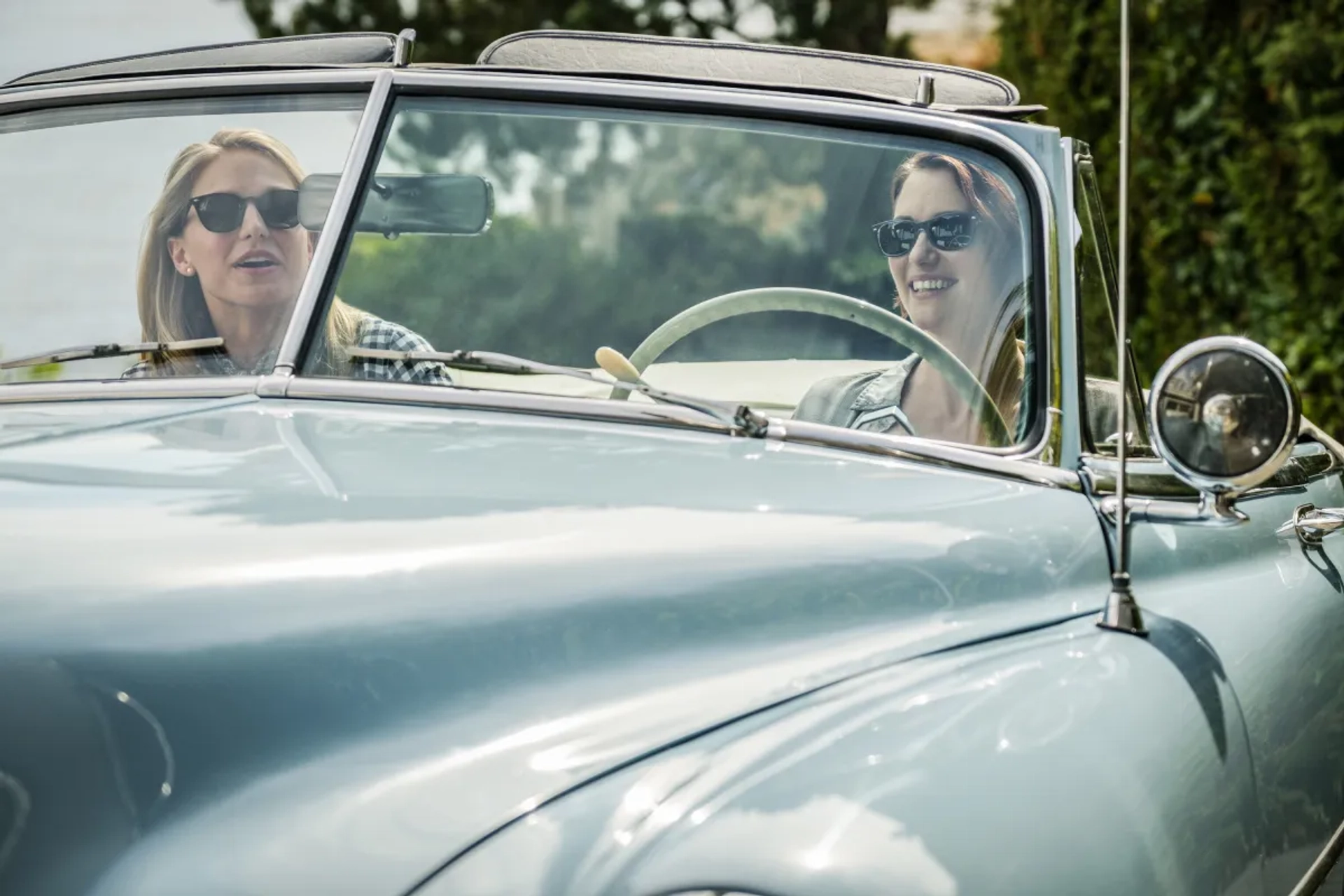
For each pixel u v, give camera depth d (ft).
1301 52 26.76
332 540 6.24
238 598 5.96
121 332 8.91
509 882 5.42
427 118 9.00
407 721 5.84
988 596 6.83
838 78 9.28
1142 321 30.48
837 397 8.53
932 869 5.32
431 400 7.88
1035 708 6.16
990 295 8.23
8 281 9.16
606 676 6.08
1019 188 8.30
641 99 8.85
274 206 8.74
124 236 8.94
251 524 6.30
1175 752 6.32
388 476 6.85
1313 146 26.81
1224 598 7.64
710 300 9.01
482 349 9.80
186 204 8.84
